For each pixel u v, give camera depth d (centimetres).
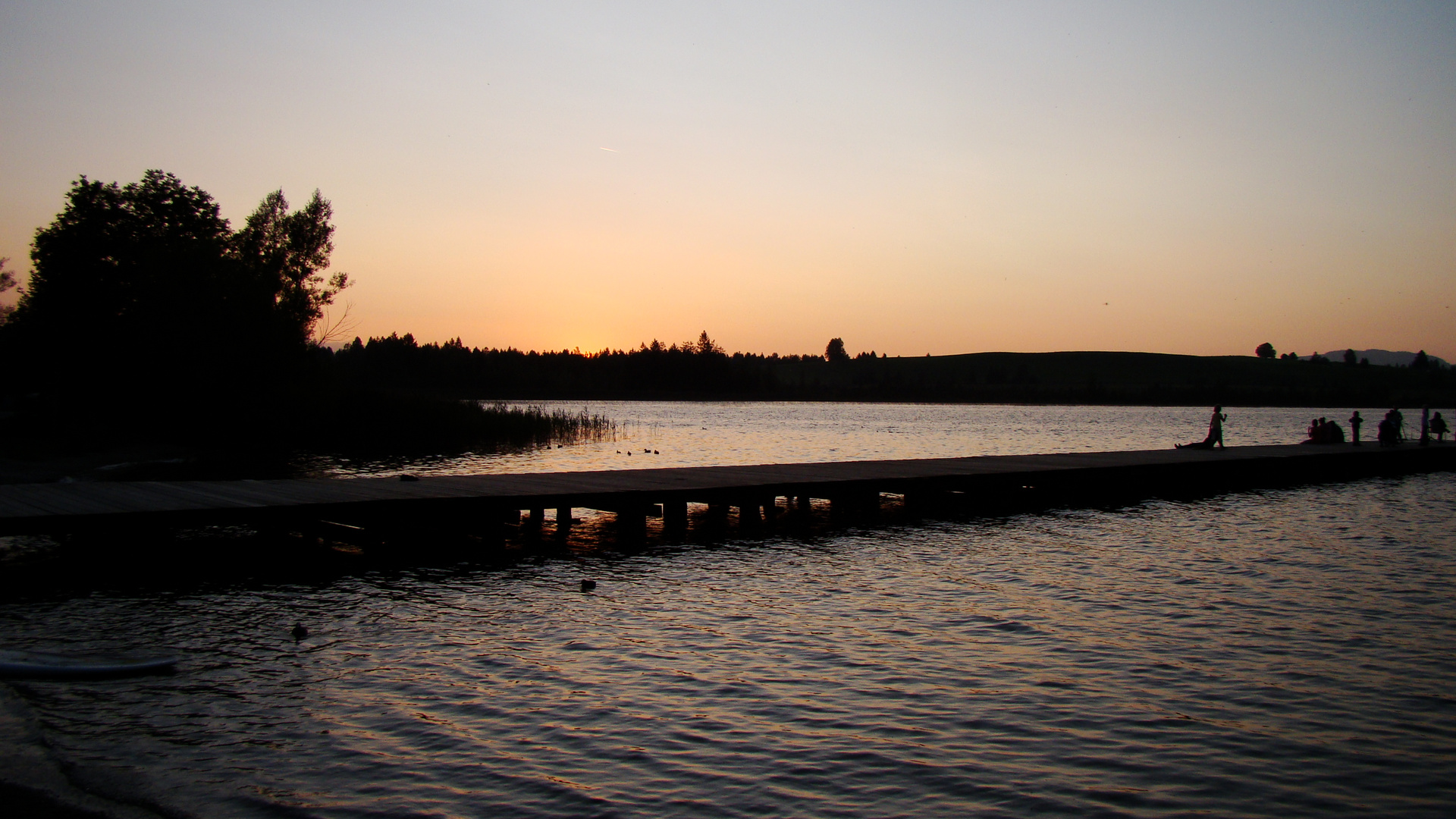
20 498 1536
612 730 801
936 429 6462
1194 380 14700
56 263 4638
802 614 1209
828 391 13275
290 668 962
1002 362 16688
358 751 749
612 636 1095
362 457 3812
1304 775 727
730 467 2348
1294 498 2556
